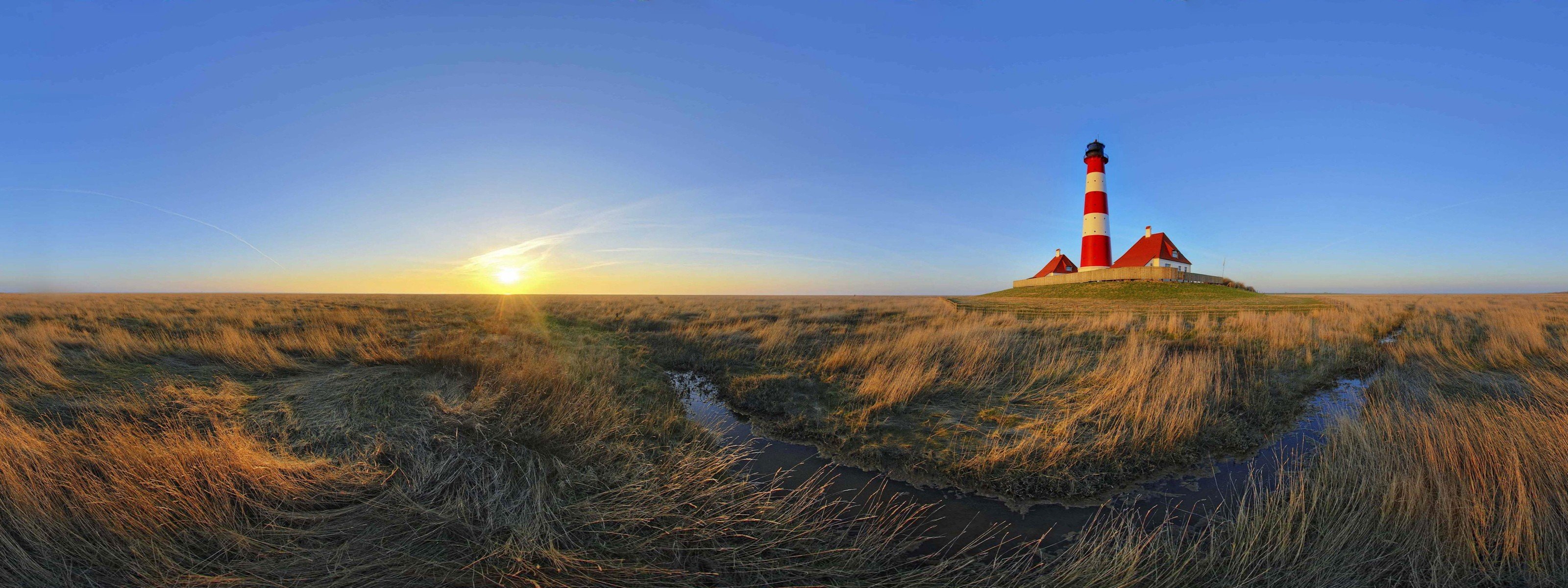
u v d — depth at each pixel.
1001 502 4.20
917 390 7.12
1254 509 3.74
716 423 6.43
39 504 3.12
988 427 5.91
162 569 2.89
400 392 6.31
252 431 4.86
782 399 7.23
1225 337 12.17
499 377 6.96
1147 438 5.25
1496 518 3.25
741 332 14.44
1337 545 3.16
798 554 3.35
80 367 7.82
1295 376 8.28
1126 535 3.60
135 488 3.36
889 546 3.52
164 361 8.53
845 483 4.59
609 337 14.01
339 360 9.04
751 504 3.95
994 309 24.69
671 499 3.91
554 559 3.11
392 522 3.45
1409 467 3.90
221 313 18.34
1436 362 9.16
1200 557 3.25
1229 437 5.42
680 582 3.02
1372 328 14.38
